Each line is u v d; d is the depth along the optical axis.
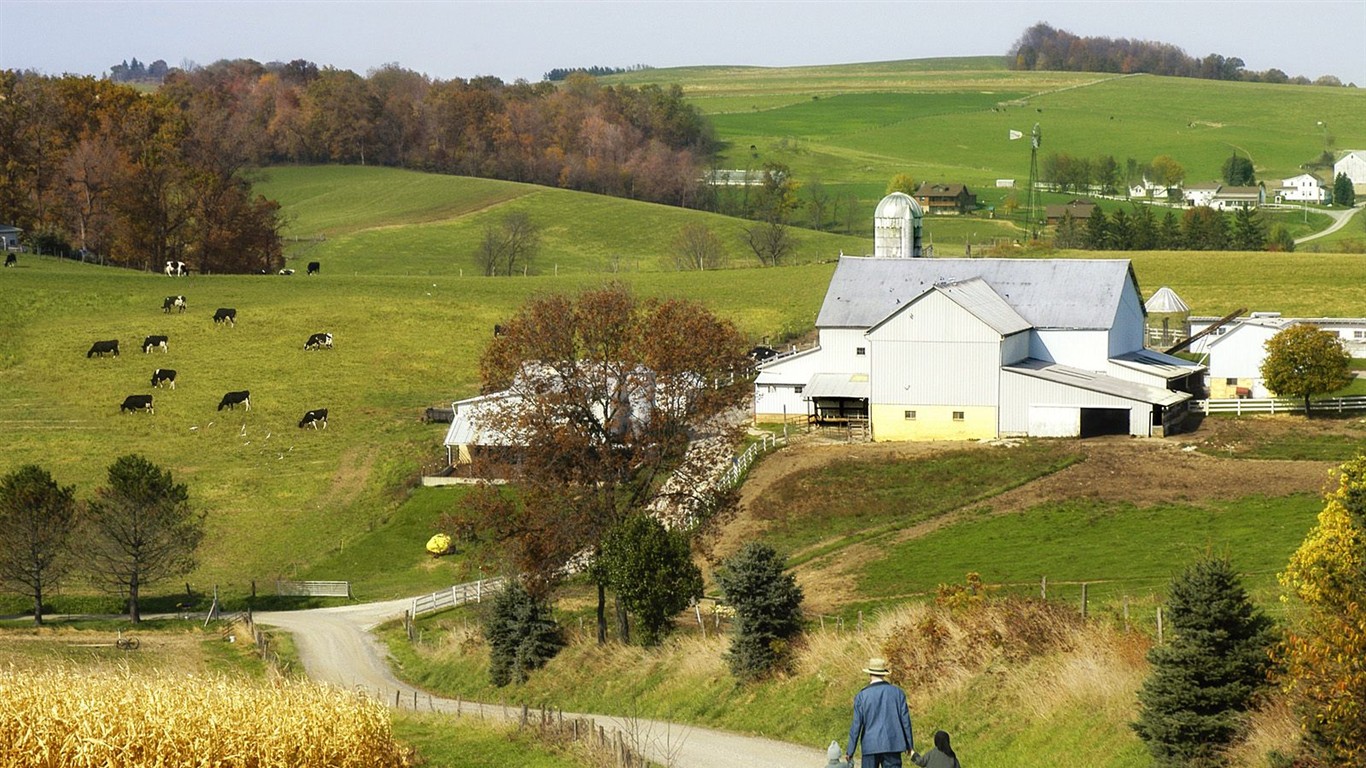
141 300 146.75
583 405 61.16
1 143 193.12
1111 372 100.19
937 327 95.94
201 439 107.38
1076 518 72.94
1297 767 27.08
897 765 24.23
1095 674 34.56
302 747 32.59
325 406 115.88
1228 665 29.59
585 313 62.78
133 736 30.59
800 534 77.31
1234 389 107.88
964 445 92.88
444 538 85.62
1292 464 81.06
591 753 36.38
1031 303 104.25
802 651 44.00
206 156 199.88
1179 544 64.94
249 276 163.25
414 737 41.81
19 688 31.58
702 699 44.06
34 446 104.38
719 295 158.38
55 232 189.38
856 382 104.00
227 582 82.94
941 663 38.78
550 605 61.56
